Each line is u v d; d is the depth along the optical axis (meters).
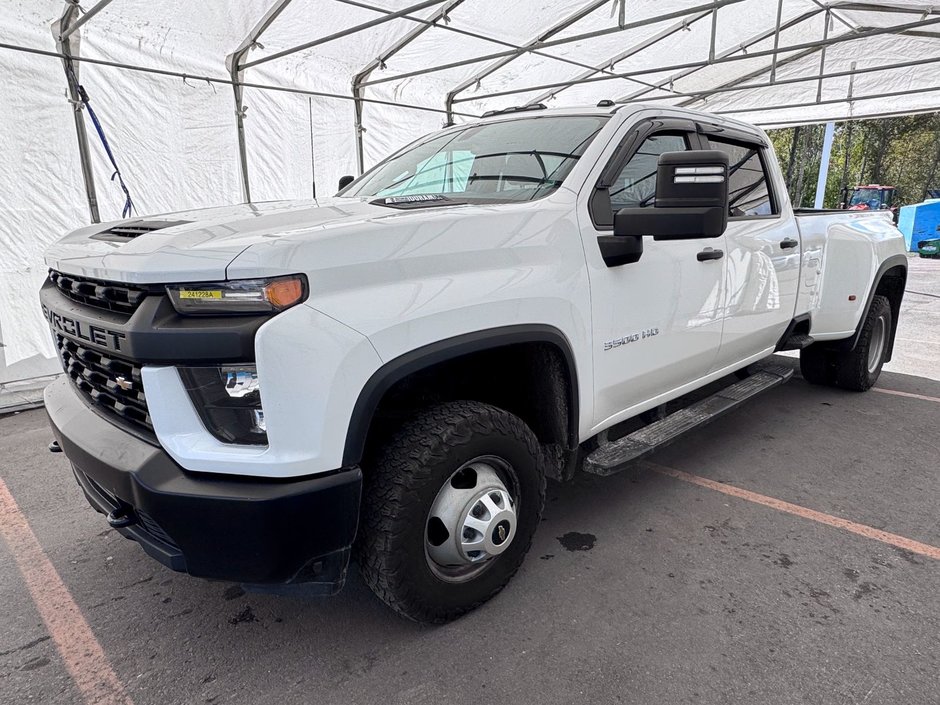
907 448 3.99
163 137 6.47
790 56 12.80
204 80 6.69
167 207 6.59
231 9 6.09
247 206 2.56
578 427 2.55
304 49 7.27
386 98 9.16
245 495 1.64
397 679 2.02
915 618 2.30
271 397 1.62
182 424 1.71
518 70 10.07
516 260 2.20
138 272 1.67
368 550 2.01
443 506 2.12
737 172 3.60
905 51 12.04
